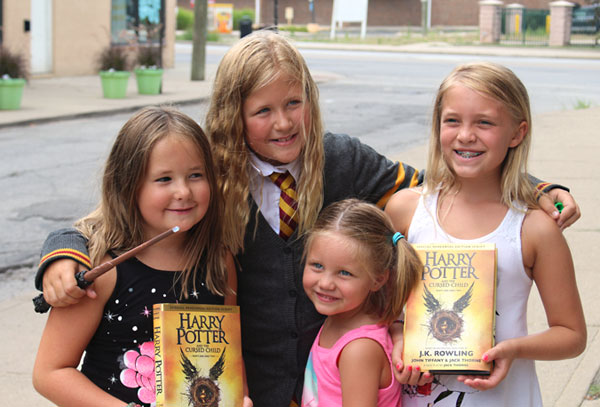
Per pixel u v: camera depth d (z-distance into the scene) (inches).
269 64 88.5
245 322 97.7
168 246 87.3
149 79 616.7
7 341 167.3
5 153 376.2
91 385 82.2
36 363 83.0
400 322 94.0
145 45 831.1
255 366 98.2
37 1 708.0
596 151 361.4
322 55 1089.4
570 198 90.4
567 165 328.8
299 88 90.1
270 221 95.6
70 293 78.4
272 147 91.4
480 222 89.2
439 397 88.7
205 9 723.4
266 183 95.6
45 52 727.1
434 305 85.4
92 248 83.6
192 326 83.4
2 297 196.2
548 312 88.5
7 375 151.9
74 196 291.7
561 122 458.9
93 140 418.9
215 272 89.4
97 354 85.5
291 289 95.3
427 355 84.0
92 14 762.2
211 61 909.2
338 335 91.9
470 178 89.9
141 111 85.7
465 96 85.4
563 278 87.0
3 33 664.4
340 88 664.4
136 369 84.3
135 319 84.4
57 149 389.1
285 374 96.8
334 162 99.5
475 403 87.6
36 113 497.4
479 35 1553.9
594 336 160.7
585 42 1378.0
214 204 88.1
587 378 143.5
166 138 82.5
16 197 290.5
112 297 83.9
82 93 618.8
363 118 491.2
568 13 1326.3
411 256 86.7
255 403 98.6
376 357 88.1
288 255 95.0
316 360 92.7
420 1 1980.8
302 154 94.7
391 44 1365.7
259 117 90.0
